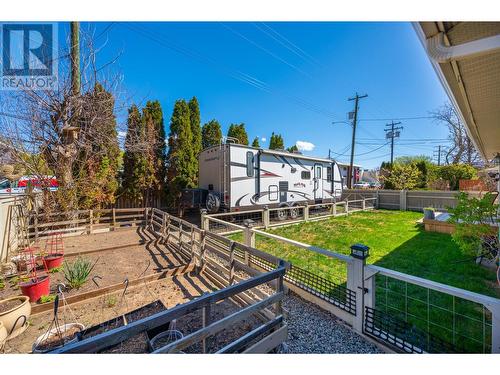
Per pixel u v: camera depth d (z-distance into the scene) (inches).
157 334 97.3
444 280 141.3
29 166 261.4
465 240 161.0
